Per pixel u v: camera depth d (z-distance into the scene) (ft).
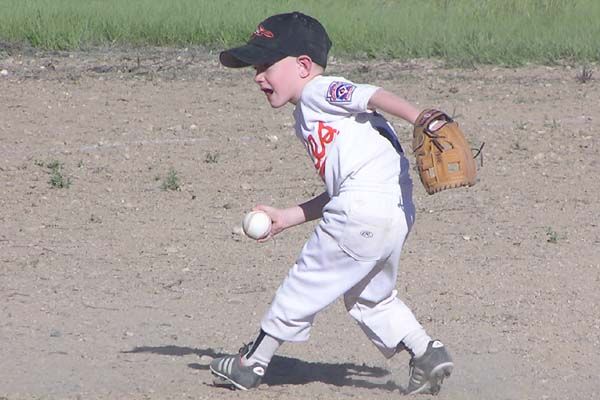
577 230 112.68
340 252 62.69
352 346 79.20
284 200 122.52
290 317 64.28
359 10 254.27
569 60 218.18
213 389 68.08
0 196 121.39
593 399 68.54
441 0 261.65
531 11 251.39
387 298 65.57
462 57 215.72
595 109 174.60
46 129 155.74
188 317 84.94
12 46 219.82
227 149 145.48
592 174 136.15
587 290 93.04
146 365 73.36
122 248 103.91
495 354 77.10
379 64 211.61
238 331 81.66
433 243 107.04
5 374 71.05
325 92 62.54
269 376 71.82
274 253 103.40
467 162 60.59
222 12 241.14
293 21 63.93
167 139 150.71
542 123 163.53
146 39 227.40
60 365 73.15
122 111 168.96
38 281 93.45
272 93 64.13
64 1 249.55
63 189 124.98
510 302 89.45
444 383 70.33
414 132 61.41
